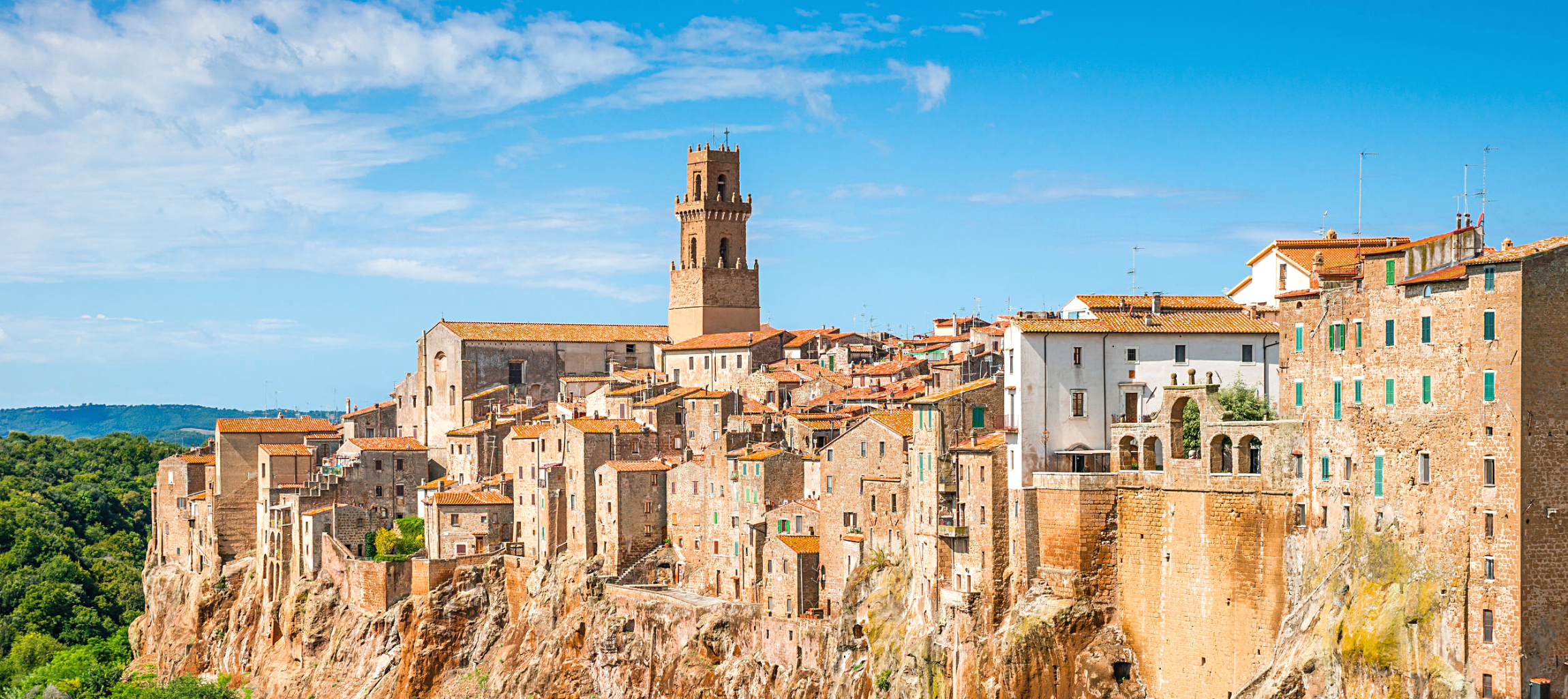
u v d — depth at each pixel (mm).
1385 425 128375
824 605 187875
